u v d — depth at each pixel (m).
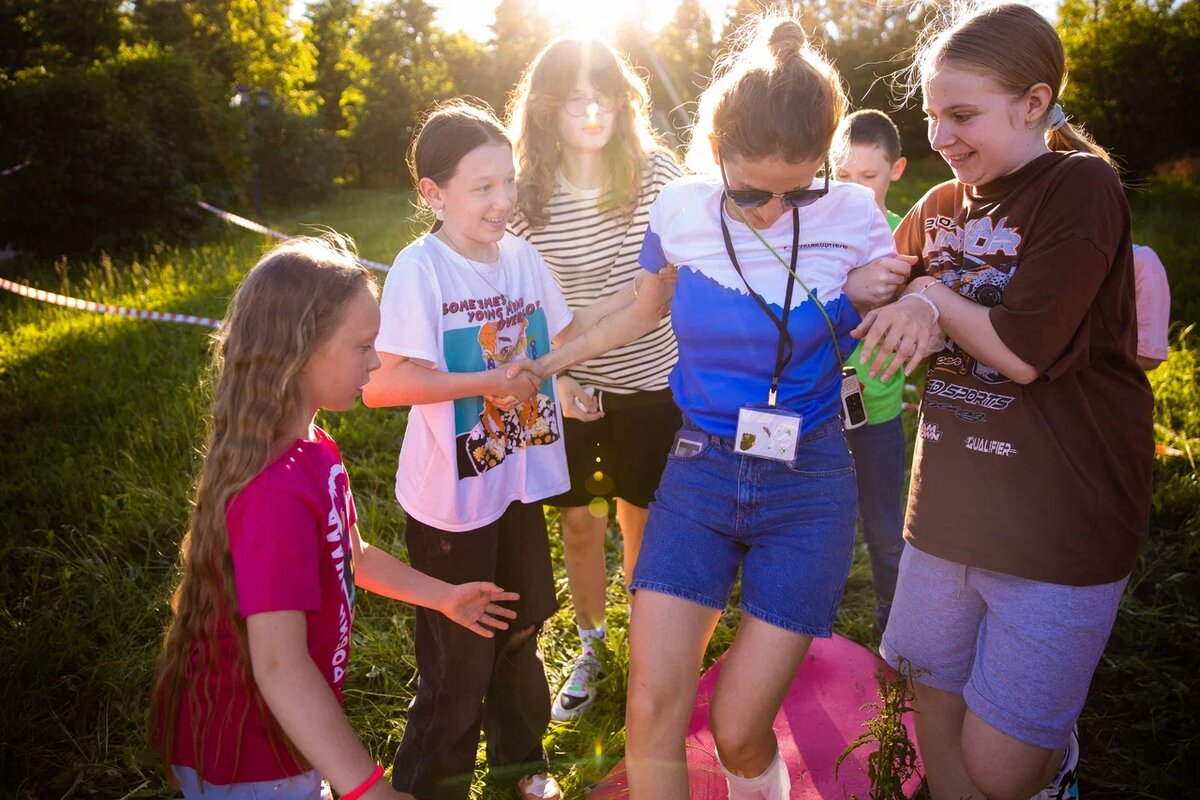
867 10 26.73
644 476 2.88
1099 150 1.95
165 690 1.62
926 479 2.05
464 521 2.22
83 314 8.22
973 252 1.94
